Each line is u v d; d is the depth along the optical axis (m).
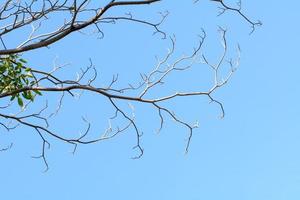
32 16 7.71
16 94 8.15
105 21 7.77
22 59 8.25
